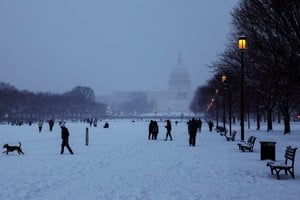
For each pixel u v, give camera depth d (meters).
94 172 19.61
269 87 51.34
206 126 102.75
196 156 26.91
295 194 14.48
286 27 28.36
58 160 24.58
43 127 83.50
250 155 27.53
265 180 17.41
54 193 14.59
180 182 16.88
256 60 39.50
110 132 63.12
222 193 14.62
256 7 30.39
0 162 23.58
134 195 14.23
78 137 48.81
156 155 27.58
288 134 50.88
